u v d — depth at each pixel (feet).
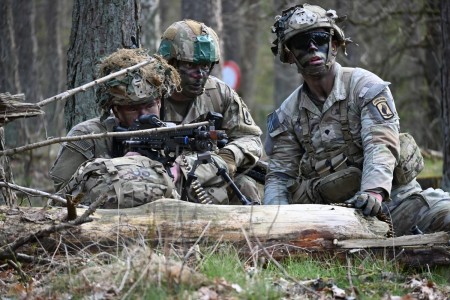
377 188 24.95
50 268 20.89
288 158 27.86
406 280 21.66
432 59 61.93
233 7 76.02
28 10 61.98
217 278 19.66
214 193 26.84
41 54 79.71
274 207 22.75
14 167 48.85
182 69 27.27
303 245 22.34
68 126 32.30
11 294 19.79
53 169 26.48
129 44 31.99
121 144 25.68
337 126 26.66
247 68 103.96
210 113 27.14
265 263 22.12
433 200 26.73
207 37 27.27
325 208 22.91
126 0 31.91
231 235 22.12
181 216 21.88
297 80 87.56
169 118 27.91
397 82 64.08
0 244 21.12
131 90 25.17
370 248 22.44
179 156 26.02
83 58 31.99
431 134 59.88
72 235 21.44
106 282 19.24
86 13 31.91
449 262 22.26
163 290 18.72
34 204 38.65
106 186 22.93
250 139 28.89
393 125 26.02
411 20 59.47
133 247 20.11
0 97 22.11
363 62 60.95
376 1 62.23
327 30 26.45
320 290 20.52
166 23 86.84
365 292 20.52
